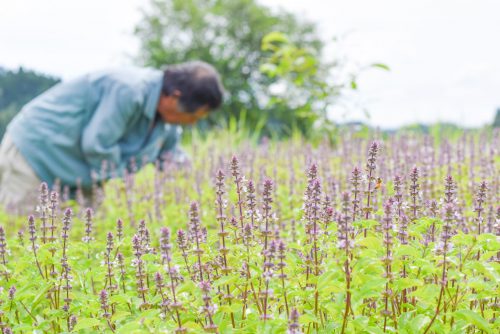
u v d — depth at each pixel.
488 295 2.98
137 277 3.45
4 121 17.78
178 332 2.77
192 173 7.55
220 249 3.15
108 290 3.67
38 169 7.81
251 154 7.60
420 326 2.87
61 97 7.86
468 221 4.76
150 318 2.80
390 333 3.02
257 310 3.31
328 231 3.32
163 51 52.12
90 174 7.97
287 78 8.59
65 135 7.75
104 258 3.71
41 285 3.50
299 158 7.58
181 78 7.96
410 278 3.09
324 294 3.04
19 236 4.21
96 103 7.81
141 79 7.82
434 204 3.39
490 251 2.98
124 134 8.03
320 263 3.38
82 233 6.18
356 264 2.80
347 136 7.94
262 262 3.16
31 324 3.62
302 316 2.74
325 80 7.91
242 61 50.69
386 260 2.91
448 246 2.95
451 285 3.44
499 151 6.74
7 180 7.94
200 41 54.59
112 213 6.77
